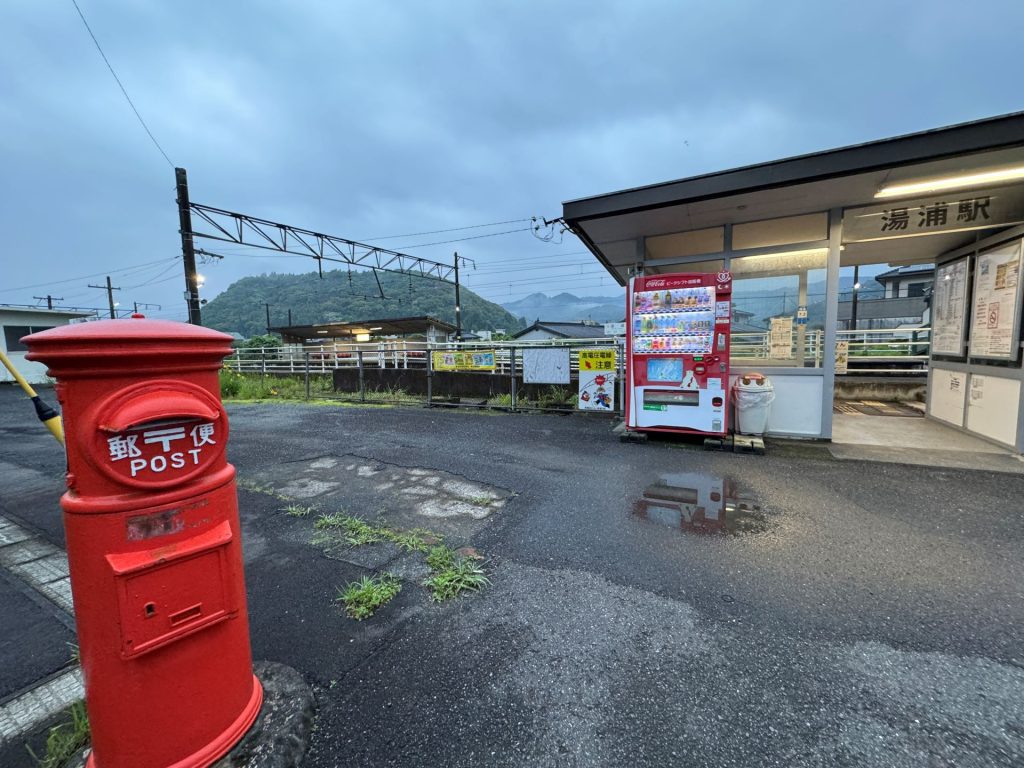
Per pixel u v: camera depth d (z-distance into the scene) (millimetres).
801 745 1512
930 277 28891
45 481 4516
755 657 1910
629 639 2033
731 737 1545
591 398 7188
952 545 2818
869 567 2586
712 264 6074
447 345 9352
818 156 4332
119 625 1223
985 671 1815
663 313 5160
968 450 4828
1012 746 1496
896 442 5223
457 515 3426
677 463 4586
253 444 5691
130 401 1229
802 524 3150
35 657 2004
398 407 8617
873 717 1614
